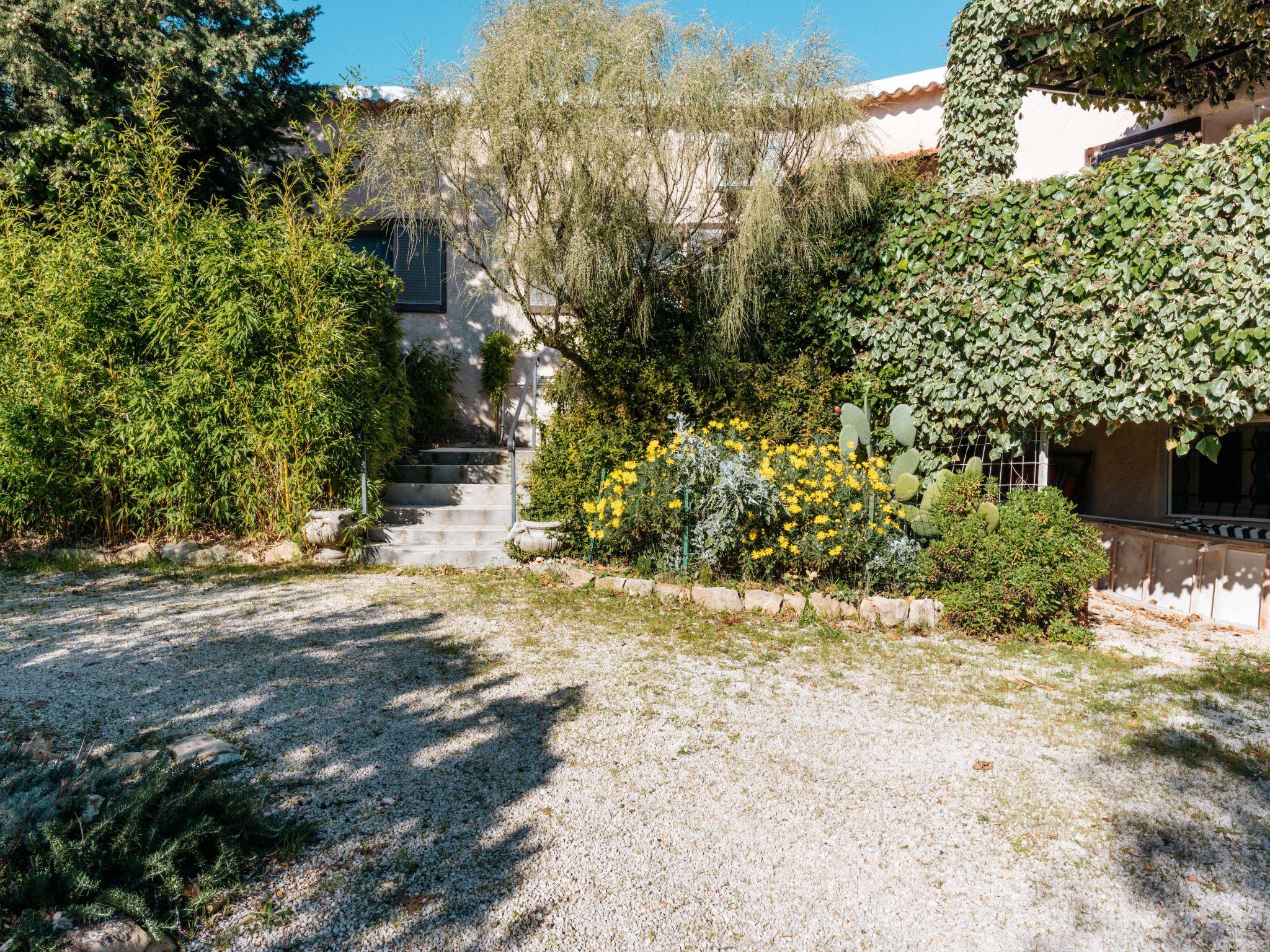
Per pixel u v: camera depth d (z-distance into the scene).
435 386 10.29
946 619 5.69
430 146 7.06
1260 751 3.71
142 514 7.15
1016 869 2.74
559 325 7.76
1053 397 6.48
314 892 2.45
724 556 6.33
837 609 5.70
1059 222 6.34
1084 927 2.45
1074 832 2.98
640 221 7.09
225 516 7.18
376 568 6.96
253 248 7.08
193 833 2.46
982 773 3.42
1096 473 9.05
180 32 8.78
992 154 7.09
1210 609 6.32
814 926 2.41
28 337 6.80
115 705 3.77
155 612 5.40
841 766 3.44
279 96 9.62
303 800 2.97
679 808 3.04
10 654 4.45
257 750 3.36
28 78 8.15
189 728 3.55
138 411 6.93
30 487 6.90
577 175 6.73
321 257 7.23
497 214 7.27
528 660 4.63
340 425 7.25
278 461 7.09
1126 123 10.21
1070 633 5.43
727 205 7.38
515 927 2.34
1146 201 5.85
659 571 6.48
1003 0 6.77
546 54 6.60
